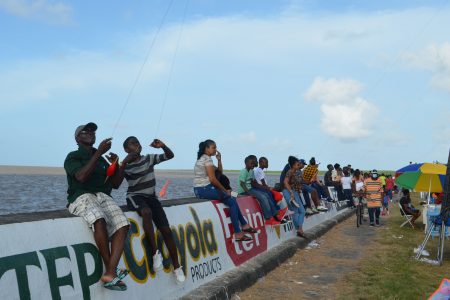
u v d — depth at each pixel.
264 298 7.38
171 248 6.42
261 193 10.77
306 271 9.28
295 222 12.57
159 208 6.41
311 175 15.62
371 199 17.56
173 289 6.52
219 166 9.15
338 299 7.27
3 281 4.11
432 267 9.79
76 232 5.01
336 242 13.13
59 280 4.62
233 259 8.55
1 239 4.28
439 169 15.78
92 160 4.86
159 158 6.34
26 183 54.72
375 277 8.62
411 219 17.77
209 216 8.18
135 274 5.80
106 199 5.26
